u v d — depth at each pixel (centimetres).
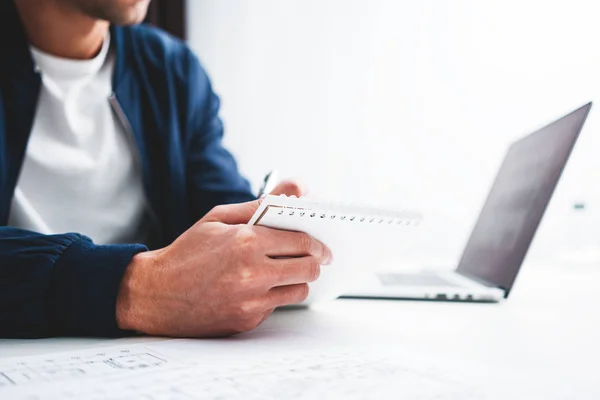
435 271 108
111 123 91
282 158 180
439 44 159
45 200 85
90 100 89
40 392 27
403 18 164
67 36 83
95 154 89
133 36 96
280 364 34
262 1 183
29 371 31
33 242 46
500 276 74
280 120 180
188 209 101
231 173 104
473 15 155
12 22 78
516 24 149
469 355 38
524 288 85
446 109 159
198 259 44
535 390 29
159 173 92
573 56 142
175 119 96
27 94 78
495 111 153
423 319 56
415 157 163
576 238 144
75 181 86
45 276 44
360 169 170
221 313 43
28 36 83
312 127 176
